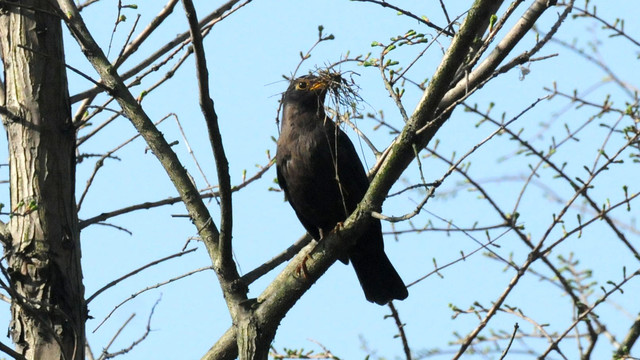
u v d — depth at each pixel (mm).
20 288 8398
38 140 8805
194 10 7234
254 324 8094
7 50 9086
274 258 10359
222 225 7883
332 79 8648
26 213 8180
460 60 7477
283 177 11398
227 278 8180
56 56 9102
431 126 7855
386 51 7867
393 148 7789
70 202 8875
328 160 10914
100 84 8750
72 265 8641
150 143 8727
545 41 8656
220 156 7621
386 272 11164
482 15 7352
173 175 8633
